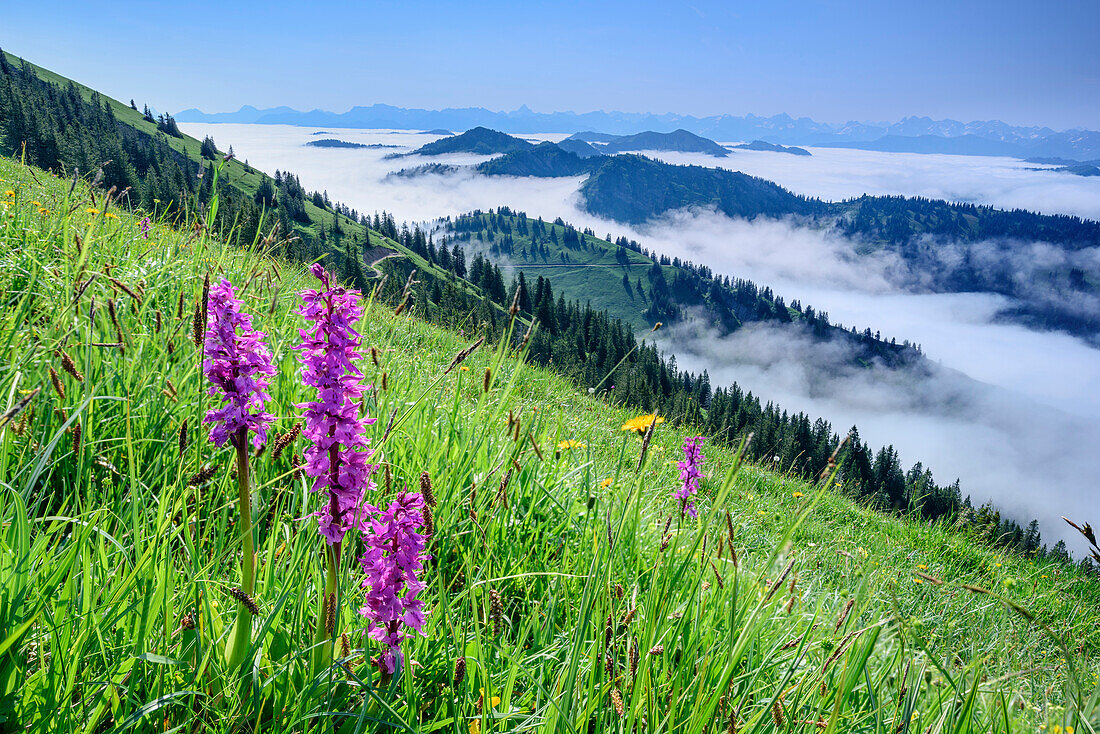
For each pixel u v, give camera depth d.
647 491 5.29
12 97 94.44
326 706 2.27
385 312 9.05
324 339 2.12
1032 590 11.33
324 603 2.35
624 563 3.66
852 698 3.30
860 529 12.66
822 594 5.04
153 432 3.51
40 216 7.03
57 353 3.33
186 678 2.30
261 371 2.21
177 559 2.68
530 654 3.08
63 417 3.10
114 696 2.14
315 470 2.15
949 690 3.23
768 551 6.31
